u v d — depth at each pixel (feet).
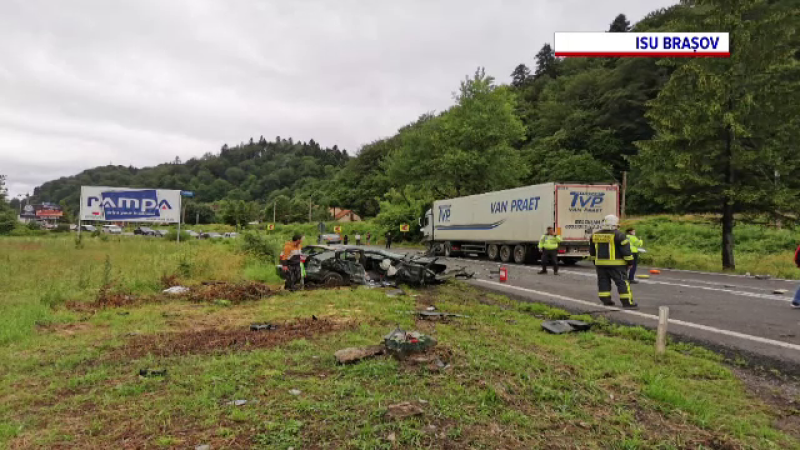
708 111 57.82
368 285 37.83
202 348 18.45
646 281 44.55
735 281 44.88
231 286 35.14
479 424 11.43
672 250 84.33
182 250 65.26
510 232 66.59
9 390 14.15
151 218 93.50
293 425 11.06
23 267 46.29
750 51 56.75
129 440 10.68
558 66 309.01
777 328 23.53
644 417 12.54
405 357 16.11
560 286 39.81
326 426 11.09
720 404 13.78
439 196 140.77
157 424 11.43
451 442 10.48
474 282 43.04
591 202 59.26
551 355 17.98
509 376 14.82
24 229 146.72
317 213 306.96
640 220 116.06
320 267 38.11
